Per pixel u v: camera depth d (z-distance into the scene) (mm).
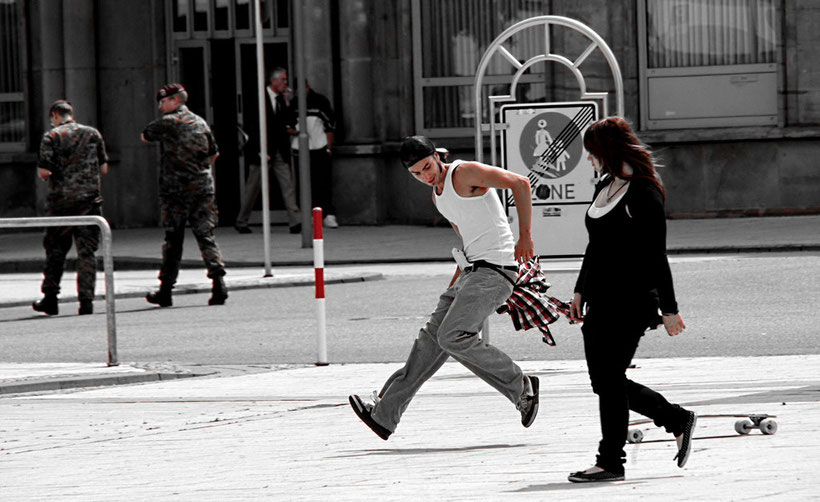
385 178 63375
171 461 17797
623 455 15547
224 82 65875
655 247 15219
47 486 16438
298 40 52969
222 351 29906
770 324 30109
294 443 18781
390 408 18359
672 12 59500
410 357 18500
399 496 14914
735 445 16953
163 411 21906
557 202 27375
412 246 53438
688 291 36656
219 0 65562
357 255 51000
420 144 18141
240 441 19109
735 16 59094
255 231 62625
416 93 62969
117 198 66188
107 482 16531
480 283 18172
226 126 65938
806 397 20203
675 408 15688
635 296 15383
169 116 38125
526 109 27531
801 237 48844
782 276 38656
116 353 27656
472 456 17266
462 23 62312
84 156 37594
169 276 38750
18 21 66438
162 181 38406
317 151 61031
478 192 18312
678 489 14562
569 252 27422
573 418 19672
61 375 25891
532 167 27531
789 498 13750
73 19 65312
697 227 54750
